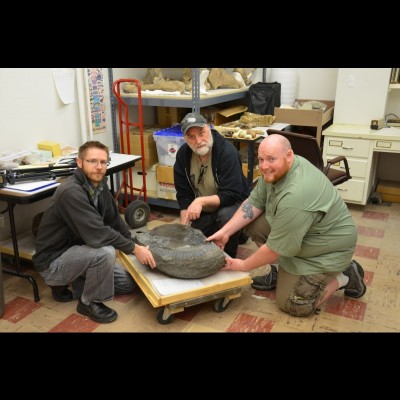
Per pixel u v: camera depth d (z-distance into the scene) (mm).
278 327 2158
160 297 2039
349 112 4008
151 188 3771
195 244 2275
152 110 4262
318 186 2006
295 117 3941
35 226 2766
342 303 2379
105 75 3574
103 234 2146
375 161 4012
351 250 2172
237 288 2240
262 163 1961
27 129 2945
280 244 1999
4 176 2334
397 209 3873
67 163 2631
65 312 2303
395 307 2344
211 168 2637
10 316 2264
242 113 4316
